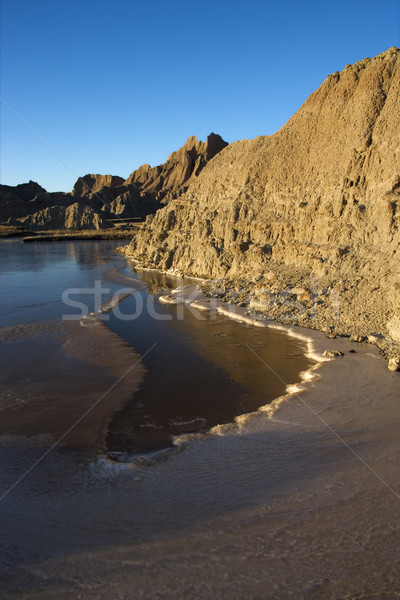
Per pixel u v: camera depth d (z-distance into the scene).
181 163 151.00
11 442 10.41
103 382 14.28
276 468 8.66
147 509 7.44
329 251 23.52
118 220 124.25
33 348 17.67
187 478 8.45
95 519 7.20
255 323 20.67
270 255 28.38
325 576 5.83
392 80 26.84
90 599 5.51
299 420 10.86
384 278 19.84
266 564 6.06
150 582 5.78
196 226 38.22
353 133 26.25
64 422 11.52
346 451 9.17
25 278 37.09
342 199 24.30
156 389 13.72
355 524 6.85
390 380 13.09
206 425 11.37
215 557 6.21
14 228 103.44
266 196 32.12
